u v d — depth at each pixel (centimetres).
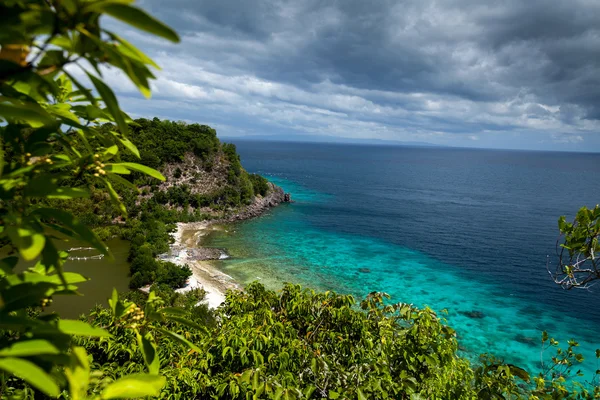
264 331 731
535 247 6712
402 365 687
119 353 751
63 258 152
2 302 133
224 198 7369
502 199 13112
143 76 121
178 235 5788
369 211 9288
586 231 472
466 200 12431
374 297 863
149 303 183
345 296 838
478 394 564
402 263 5462
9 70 117
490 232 7781
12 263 149
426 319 688
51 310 2823
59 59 120
